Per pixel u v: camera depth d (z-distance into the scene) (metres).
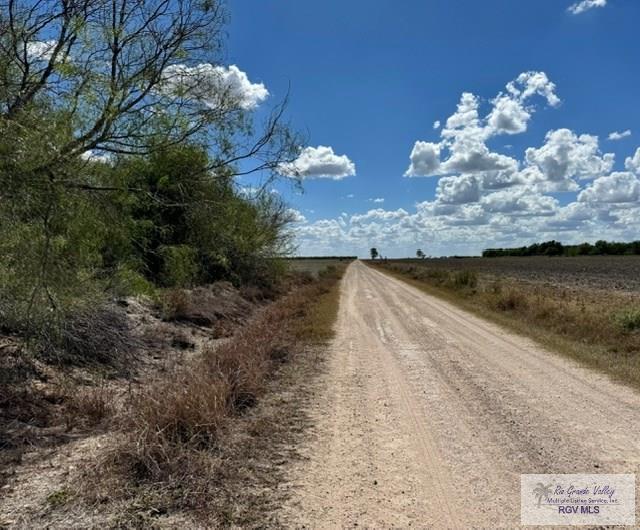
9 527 3.37
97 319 8.41
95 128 6.11
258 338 9.85
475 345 11.17
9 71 5.45
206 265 17.42
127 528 3.41
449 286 28.20
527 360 9.51
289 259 23.94
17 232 5.25
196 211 9.88
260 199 19.66
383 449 5.07
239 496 3.96
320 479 4.34
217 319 13.03
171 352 9.45
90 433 5.18
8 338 6.79
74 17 5.84
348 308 18.81
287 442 5.23
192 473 4.12
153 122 6.77
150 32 6.63
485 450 5.04
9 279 5.48
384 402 6.75
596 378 8.08
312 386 7.59
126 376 7.64
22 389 5.93
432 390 7.38
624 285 31.03
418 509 3.84
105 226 6.54
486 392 7.25
